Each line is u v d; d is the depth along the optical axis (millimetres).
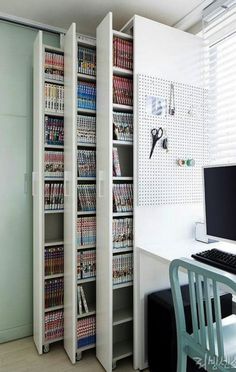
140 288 1896
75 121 1932
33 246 2248
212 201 1689
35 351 2078
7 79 2170
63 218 2266
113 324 1880
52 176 2109
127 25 1966
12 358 1995
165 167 1994
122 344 2051
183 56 2104
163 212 2008
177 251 1778
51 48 2088
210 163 2227
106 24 1841
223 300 1795
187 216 2113
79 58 2018
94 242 2062
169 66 2031
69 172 1996
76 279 1963
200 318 1152
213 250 1673
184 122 2092
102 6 2049
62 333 2129
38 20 2213
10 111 2184
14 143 2201
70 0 1977
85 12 2119
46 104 2070
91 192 2066
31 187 2270
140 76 1894
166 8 2090
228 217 1589
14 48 2191
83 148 2125
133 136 1904
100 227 1960
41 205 2041
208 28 2186
